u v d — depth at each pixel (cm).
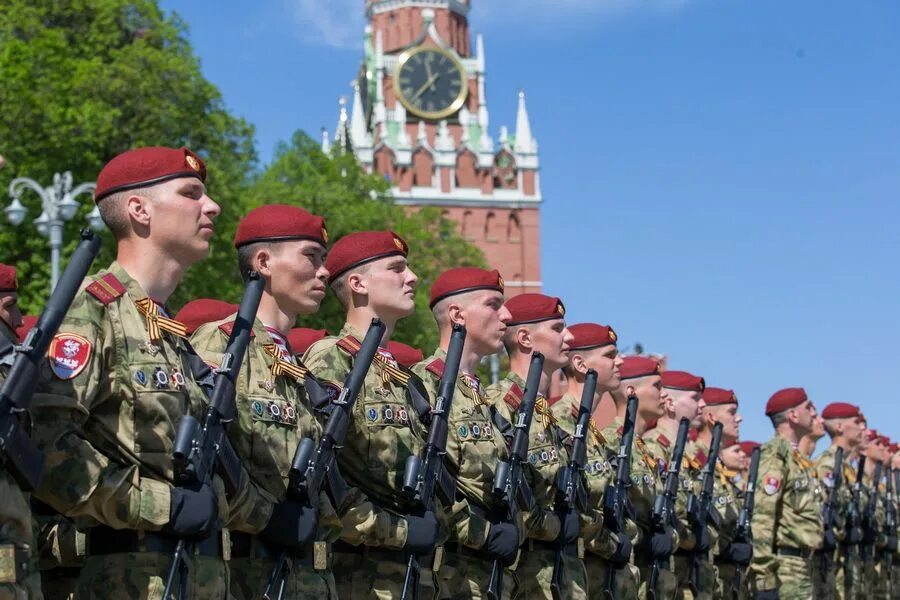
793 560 1631
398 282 881
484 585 925
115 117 3147
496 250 9750
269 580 712
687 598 1379
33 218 2992
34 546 588
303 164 4834
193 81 3328
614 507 1140
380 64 9869
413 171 9688
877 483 1962
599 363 1189
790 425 1731
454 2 10044
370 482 827
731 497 1548
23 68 3012
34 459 560
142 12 3431
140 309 648
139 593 612
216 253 3272
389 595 814
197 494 621
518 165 9875
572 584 1054
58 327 555
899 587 2162
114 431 629
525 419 953
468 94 9912
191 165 682
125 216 674
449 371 859
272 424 734
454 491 873
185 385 652
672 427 1451
